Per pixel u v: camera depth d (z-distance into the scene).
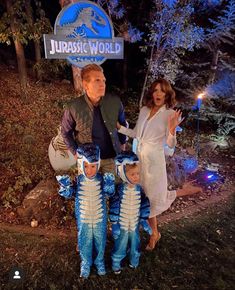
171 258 3.24
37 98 6.85
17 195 4.11
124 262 3.15
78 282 2.90
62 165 4.35
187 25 5.71
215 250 3.40
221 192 4.62
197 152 5.64
